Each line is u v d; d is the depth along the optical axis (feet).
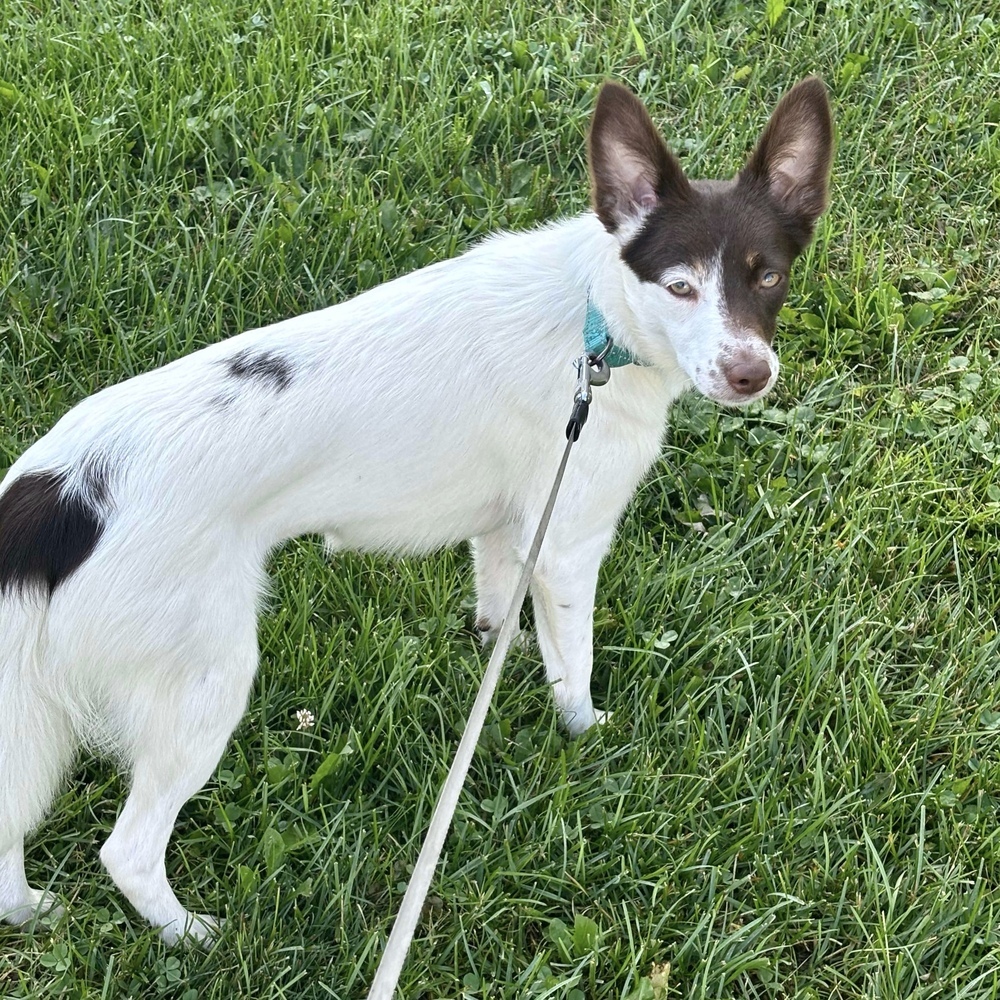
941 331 5.01
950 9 6.31
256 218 5.06
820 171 3.28
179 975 3.22
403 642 3.86
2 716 2.91
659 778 3.61
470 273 3.34
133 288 4.75
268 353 3.14
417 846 3.51
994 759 3.76
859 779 3.67
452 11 5.99
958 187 5.55
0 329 4.59
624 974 3.27
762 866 3.44
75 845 3.52
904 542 4.31
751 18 6.17
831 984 3.34
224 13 5.84
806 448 4.53
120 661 2.96
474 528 3.61
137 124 5.27
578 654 3.68
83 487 2.95
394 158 5.22
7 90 5.29
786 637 3.98
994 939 3.34
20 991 3.18
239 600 3.07
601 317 3.27
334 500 3.25
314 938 3.34
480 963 3.33
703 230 3.11
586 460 3.37
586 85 5.74
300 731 3.73
